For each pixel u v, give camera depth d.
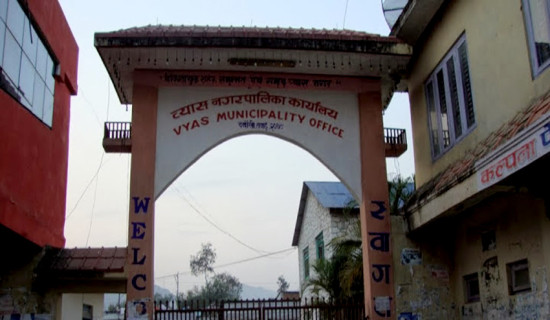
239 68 10.83
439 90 10.56
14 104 9.74
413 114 11.73
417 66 11.48
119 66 10.64
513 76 8.05
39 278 10.91
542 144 5.97
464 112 9.55
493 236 8.98
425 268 10.40
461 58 9.71
